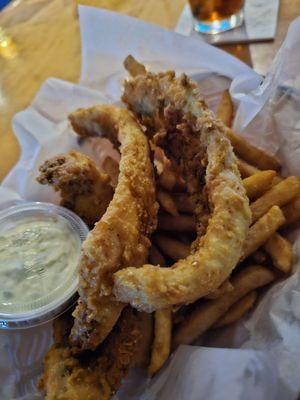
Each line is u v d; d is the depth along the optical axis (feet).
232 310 0.51
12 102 0.80
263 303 0.50
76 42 0.88
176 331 0.51
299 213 0.55
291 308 0.47
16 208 0.62
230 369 0.42
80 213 0.62
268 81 0.62
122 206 0.48
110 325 0.45
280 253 0.51
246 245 0.50
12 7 1.02
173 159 0.57
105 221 0.46
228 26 0.79
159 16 0.88
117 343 0.47
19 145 0.73
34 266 0.54
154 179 0.56
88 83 0.76
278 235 0.53
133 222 0.48
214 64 0.70
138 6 0.91
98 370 0.46
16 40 0.93
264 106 0.62
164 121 0.57
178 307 0.47
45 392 0.48
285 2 0.82
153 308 0.42
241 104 0.65
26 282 0.53
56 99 0.75
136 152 0.55
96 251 0.44
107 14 0.74
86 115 0.66
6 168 0.71
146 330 0.50
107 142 0.71
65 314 0.52
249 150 0.60
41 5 1.00
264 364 0.41
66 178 0.58
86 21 0.75
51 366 0.46
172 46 0.73
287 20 0.78
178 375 0.46
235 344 0.49
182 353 0.48
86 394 0.44
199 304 0.52
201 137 0.50
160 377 0.48
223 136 0.49
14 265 0.54
